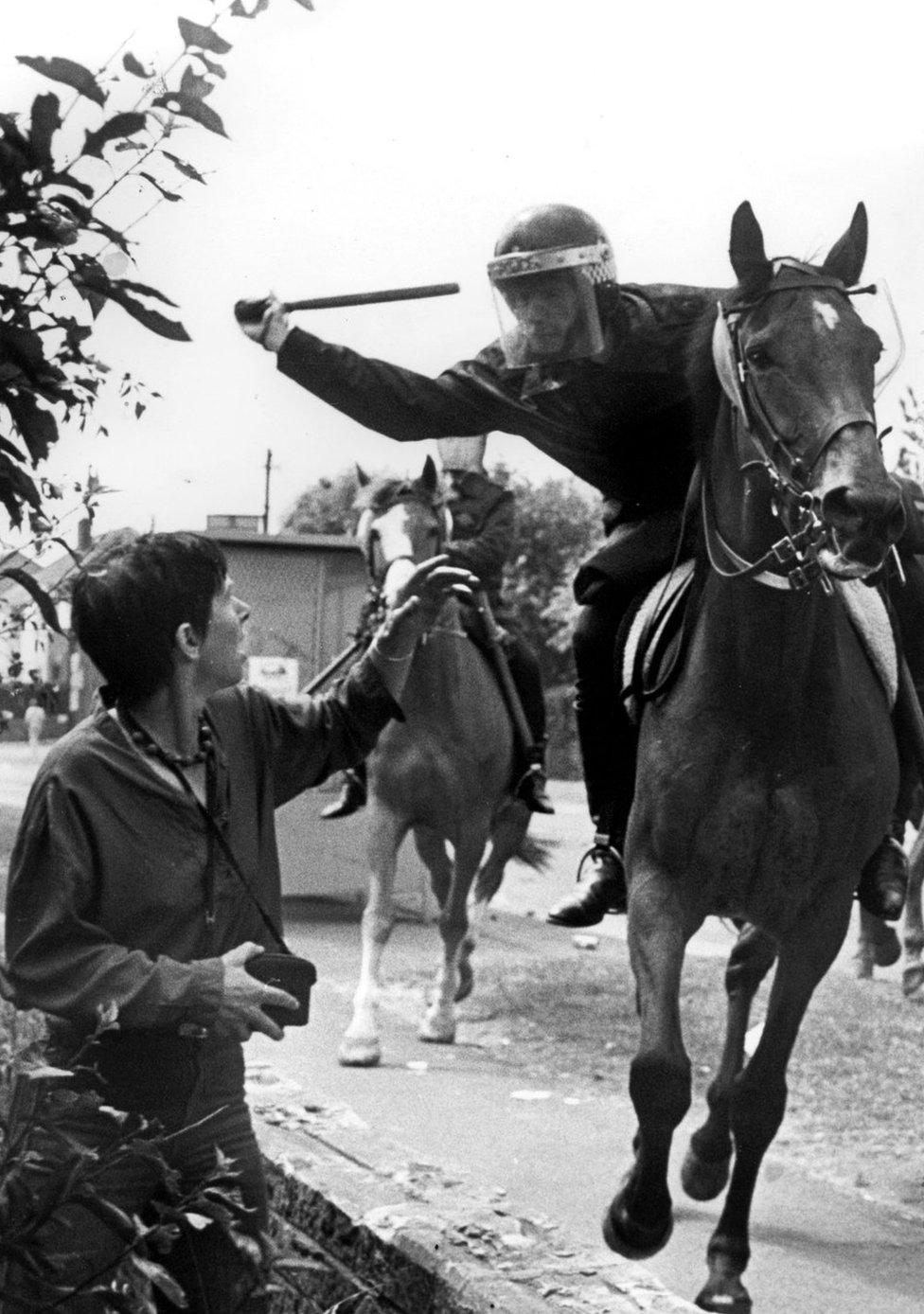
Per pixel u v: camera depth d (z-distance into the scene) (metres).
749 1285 4.93
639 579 4.92
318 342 4.52
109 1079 2.88
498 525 8.29
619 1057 8.01
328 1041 8.28
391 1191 3.83
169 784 2.92
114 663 2.92
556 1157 6.30
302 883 11.78
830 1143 6.47
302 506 15.46
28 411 2.40
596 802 5.22
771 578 4.17
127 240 2.36
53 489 2.54
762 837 4.34
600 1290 3.29
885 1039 8.19
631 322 4.65
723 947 11.38
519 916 12.74
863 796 4.42
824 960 4.49
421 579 3.28
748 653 4.24
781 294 4.07
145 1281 2.54
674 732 4.38
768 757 4.29
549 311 4.50
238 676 3.02
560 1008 9.10
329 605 12.37
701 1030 8.41
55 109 2.23
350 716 3.25
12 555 2.58
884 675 4.66
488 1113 6.94
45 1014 2.89
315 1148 4.23
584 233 4.49
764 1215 5.62
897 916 5.06
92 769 2.87
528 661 8.65
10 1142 2.43
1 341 2.34
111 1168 2.68
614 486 4.90
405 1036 8.41
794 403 3.96
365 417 4.59
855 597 4.67
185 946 2.90
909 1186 5.93
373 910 7.88
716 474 4.34
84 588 2.92
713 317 4.32
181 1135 2.90
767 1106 4.58
